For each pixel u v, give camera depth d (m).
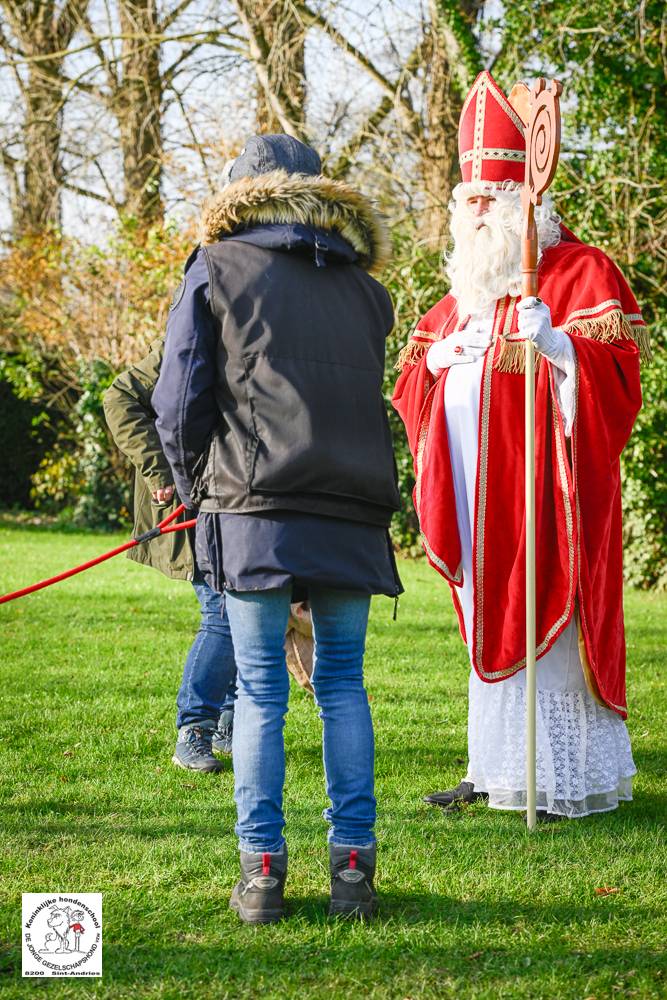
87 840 3.14
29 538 12.74
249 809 2.60
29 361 14.98
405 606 7.92
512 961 2.44
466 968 2.41
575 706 3.51
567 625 3.43
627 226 9.52
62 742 4.22
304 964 2.41
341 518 2.60
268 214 2.63
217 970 2.37
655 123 9.77
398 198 11.87
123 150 16.31
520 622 3.47
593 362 3.46
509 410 3.55
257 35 12.78
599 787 3.51
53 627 6.79
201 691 3.92
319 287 2.66
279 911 2.61
